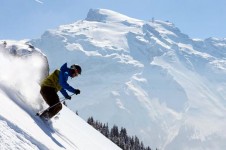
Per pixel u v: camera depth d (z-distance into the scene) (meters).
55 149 6.97
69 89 10.31
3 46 12.78
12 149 5.10
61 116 16.92
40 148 6.14
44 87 10.18
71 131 13.29
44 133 8.02
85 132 19.14
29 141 5.98
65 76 10.19
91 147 12.73
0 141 5.09
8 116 6.50
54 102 10.15
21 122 7.00
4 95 8.70
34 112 9.66
